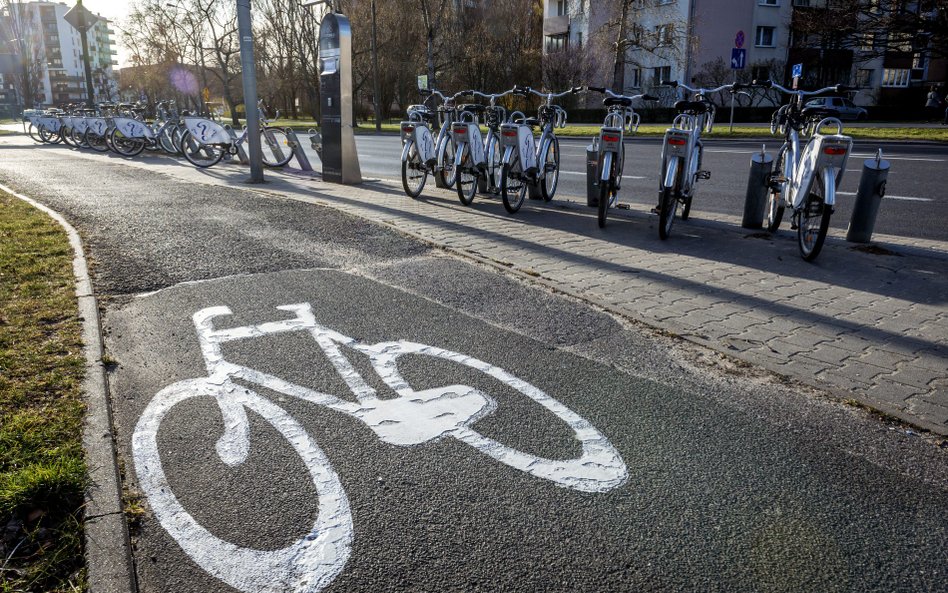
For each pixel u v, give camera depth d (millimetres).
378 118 40781
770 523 2518
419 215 8391
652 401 3465
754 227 7867
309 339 4223
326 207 8758
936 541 2434
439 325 4516
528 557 2322
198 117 14523
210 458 2887
